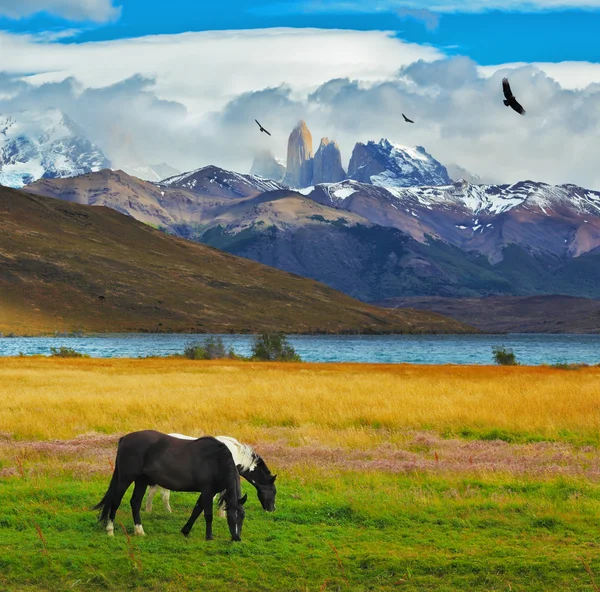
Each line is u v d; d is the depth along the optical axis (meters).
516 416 96.38
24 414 98.12
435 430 90.75
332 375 182.75
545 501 52.19
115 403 108.88
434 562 40.09
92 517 48.97
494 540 44.16
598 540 43.81
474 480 59.75
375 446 78.75
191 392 127.00
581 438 84.12
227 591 37.50
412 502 52.09
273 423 95.94
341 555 41.47
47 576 39.06
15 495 54.41
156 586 38.19
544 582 37.81
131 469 44.78
